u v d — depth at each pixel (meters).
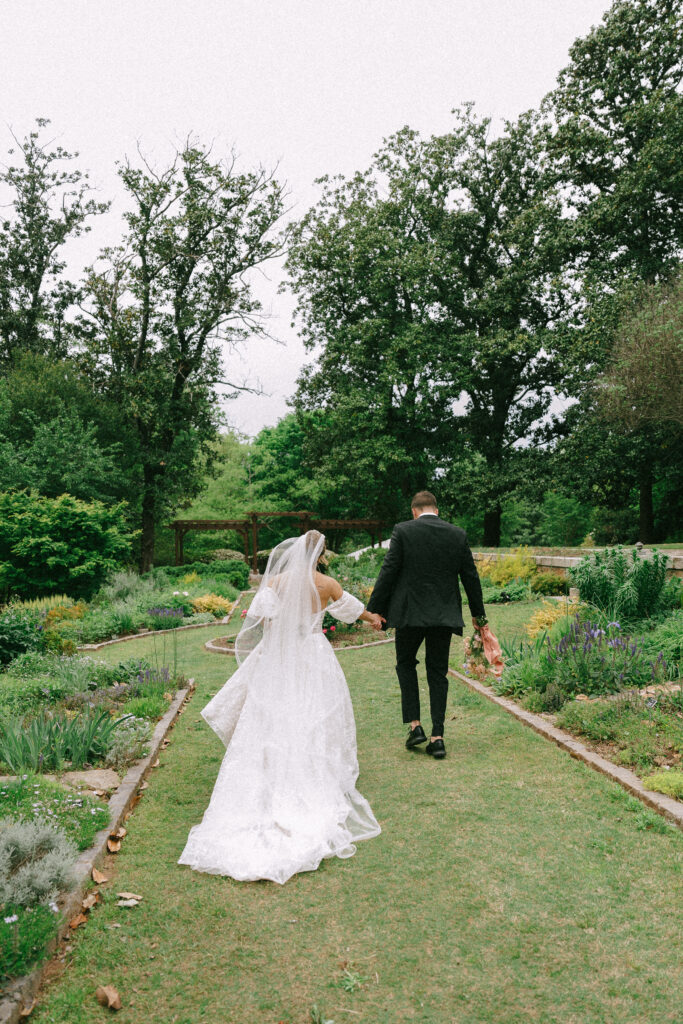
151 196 27.61
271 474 46.22
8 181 30.22
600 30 23.64
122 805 3.93
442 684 4.91
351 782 4.01
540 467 26.66
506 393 30.55
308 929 2.71
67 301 31.73
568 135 23.98
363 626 11.05
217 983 2.38
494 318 28.03
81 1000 2.29
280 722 3.76
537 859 3.20
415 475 32.22
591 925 2.65
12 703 6.18
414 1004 2.25
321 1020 2.18
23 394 25.94
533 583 13.54
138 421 29.70
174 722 6.12
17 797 3.75
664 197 23.03
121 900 2.95
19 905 2.67
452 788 4.14
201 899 2.95
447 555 4.88
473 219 28.23
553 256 24.88
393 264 27.58
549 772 4.30
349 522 34.41
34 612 13.02
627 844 3.29
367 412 29.03
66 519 18.08
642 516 26.94
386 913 2.81
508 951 2.52
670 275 21.06
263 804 3.54
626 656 5.95
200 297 29.58
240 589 26.36
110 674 7.55
